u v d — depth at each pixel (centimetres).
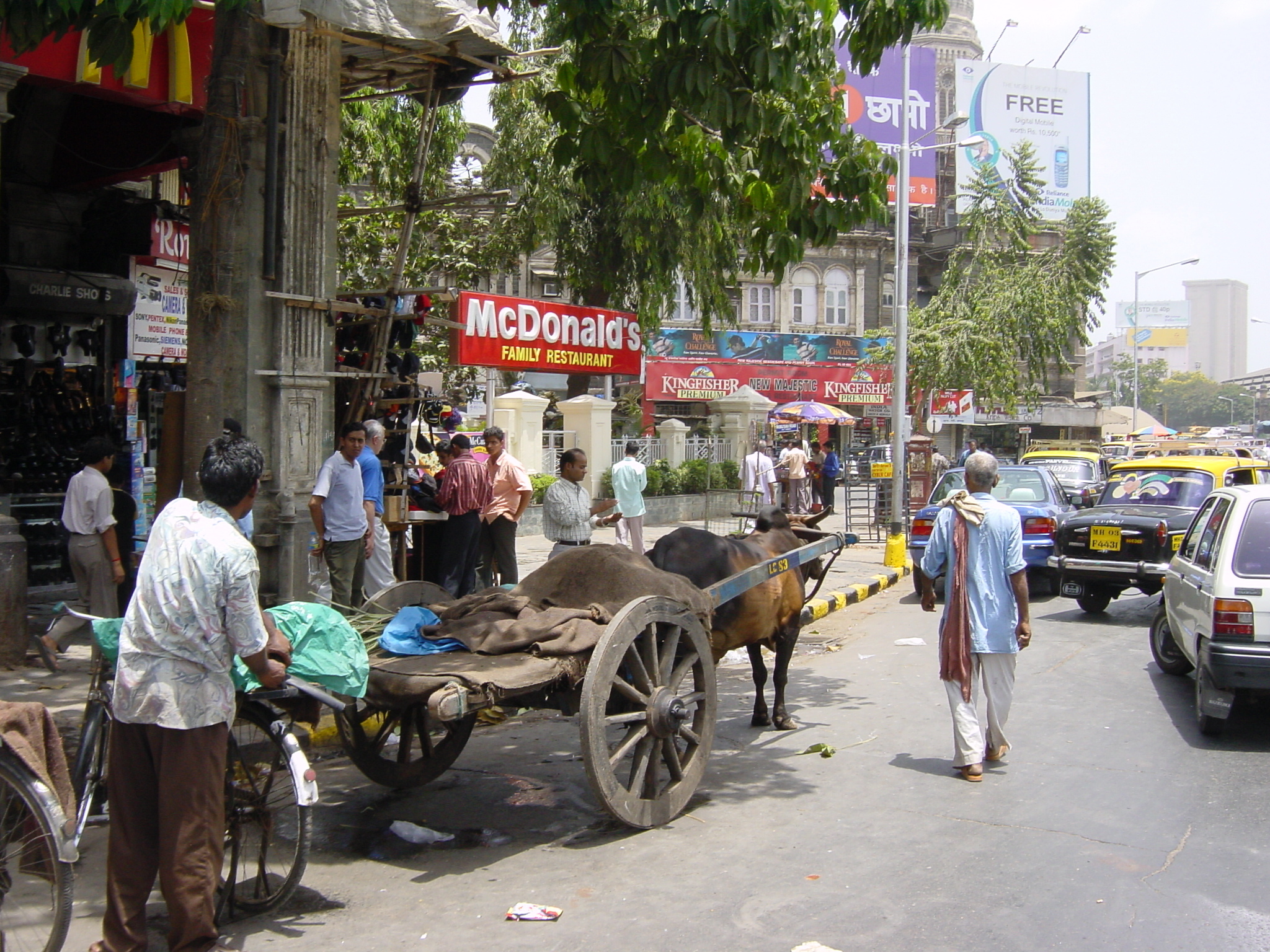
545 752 678
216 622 374
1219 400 13225
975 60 4681
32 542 1104
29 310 1114
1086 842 504
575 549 558
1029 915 423
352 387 854
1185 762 638
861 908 430
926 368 2664
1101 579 1134
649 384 3694
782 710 719
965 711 608
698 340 3800
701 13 651
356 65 830
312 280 752
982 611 612
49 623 920
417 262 1730
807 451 2602
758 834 518
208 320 704
